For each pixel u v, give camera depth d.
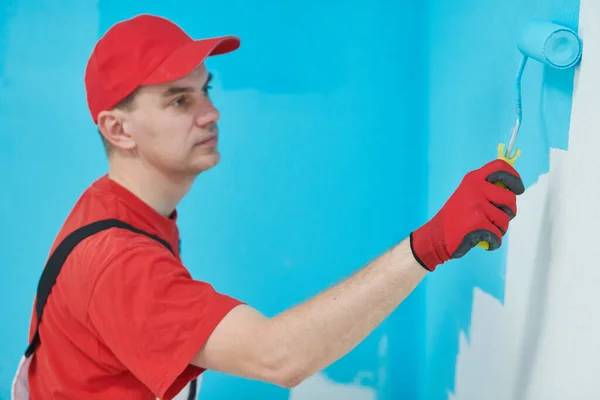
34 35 2.00
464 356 1.61
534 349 1.16
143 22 1.30
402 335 2.09
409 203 2.06
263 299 2.09
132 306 1.08
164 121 1.26
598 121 0.91
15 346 2.09
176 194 1.37
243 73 2.02
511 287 1.28
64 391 1.25
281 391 2.09
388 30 2.01
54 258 1.23
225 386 2.08
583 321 0.97
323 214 2.07
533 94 1.16
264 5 2.01
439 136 1.86
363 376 2.10
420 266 0.97
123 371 1.24
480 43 1.48
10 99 2.02
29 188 2.05
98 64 1.28
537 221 1.14
